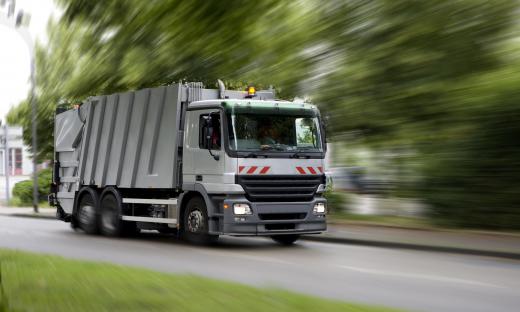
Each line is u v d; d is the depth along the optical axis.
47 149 36.38
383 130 19.39
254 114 15.34
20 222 26.06
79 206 20.22
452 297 9.26
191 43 10.47
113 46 10.75
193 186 15.79
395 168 19.62
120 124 18.45
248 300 7.32
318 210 15.70
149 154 17.22
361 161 21.02
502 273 11.58
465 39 16.83
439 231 17.42
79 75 18.33
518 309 8.46
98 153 19.47
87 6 10.15
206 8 9.79
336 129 20.59
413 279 10.86
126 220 18.28
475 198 17.22
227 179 14.98
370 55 18.33
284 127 15.59
